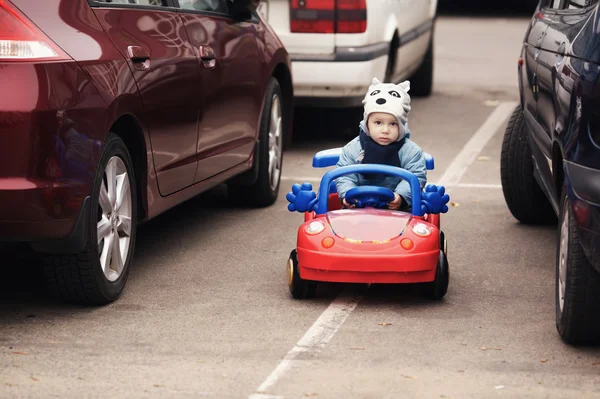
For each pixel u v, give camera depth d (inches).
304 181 490.9
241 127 391.2
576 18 295.4
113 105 282.5
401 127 312.8
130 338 270.8
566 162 256.5
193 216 420.2
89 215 277.0
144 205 314.3
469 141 593.3
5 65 257.6
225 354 259.3
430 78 749.9
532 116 349.1
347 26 524.4
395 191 312.8
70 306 297.3
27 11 264.8
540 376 246.5
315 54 528.1
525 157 395.9
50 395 231.5
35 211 260.8
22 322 282.8
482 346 267.7
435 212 314.2
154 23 322.0
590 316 257.1
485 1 1551.4
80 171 269.9
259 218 417.7
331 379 242.7
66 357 256.1
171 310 295.4
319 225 297.6
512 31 1232.8
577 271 253.4
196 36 348.8
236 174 394.0
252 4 388.2
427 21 713.0
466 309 299.9
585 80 251.0
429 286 304.2
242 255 359.3
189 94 334.3
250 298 308.3
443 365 253.3
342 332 277.7
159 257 354.9
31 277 326.3
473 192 469.7
